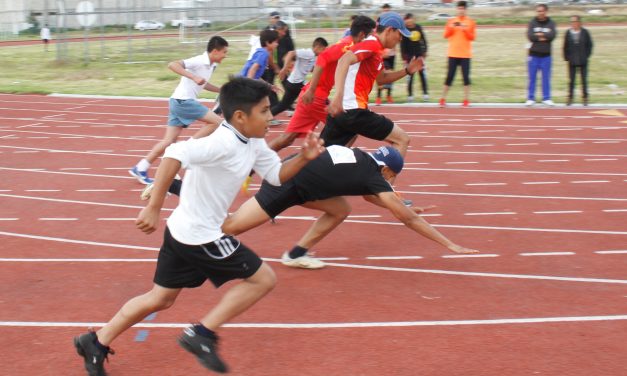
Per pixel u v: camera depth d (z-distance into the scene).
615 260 6.03
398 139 7.14
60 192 8.41
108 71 22.00
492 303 5.10
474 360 4.23
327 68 7.55
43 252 6.27
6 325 4.75
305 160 3.92
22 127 13.16
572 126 12.59
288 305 5.05
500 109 14.47
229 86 3.65
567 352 4.33
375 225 7.02
